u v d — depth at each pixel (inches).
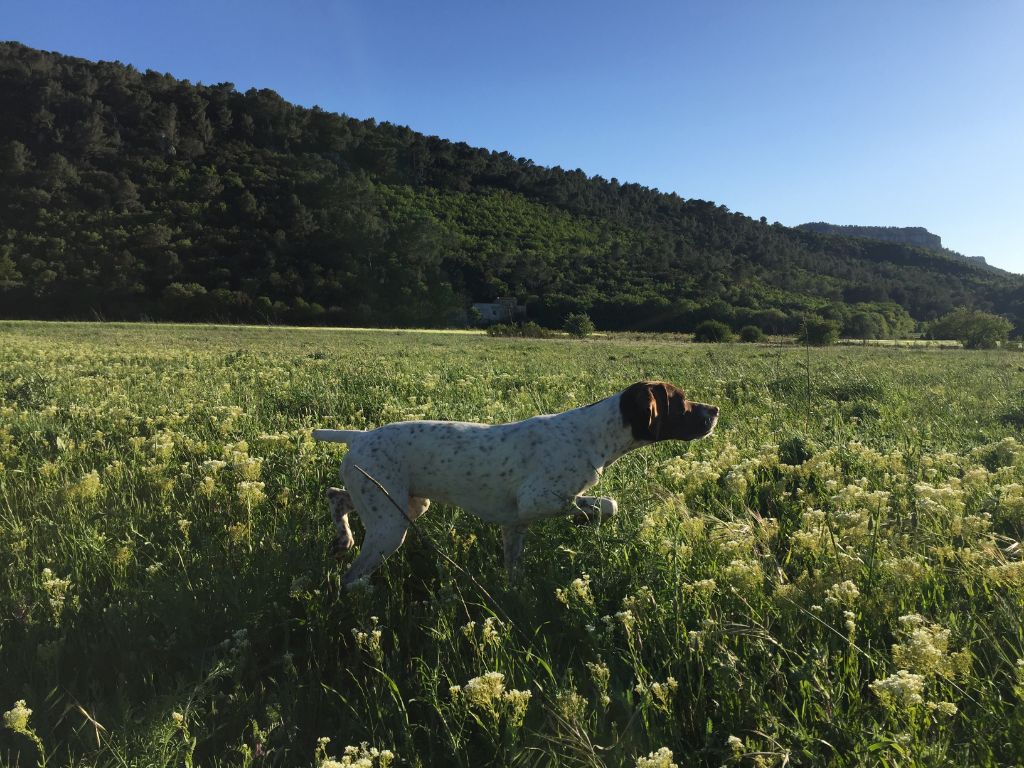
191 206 4424.2
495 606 125.6
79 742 94.0
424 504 167.0
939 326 2118.6
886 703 80.2
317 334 1793.8
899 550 128.3
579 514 151.2
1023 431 267.6
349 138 6958.7
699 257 6082.7
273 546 151.4
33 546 156.6
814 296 5196.9
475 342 1546.5
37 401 367.2
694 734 88.9
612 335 2561.5
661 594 117.3
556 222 6943.9
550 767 82.2
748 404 351.6
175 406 344.8
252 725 96.6
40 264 3191.4
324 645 119.0
